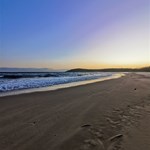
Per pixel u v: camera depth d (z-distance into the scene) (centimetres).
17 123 675
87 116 767
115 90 1648
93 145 483
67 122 686
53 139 527
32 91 1625
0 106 960
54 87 2025
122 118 728
